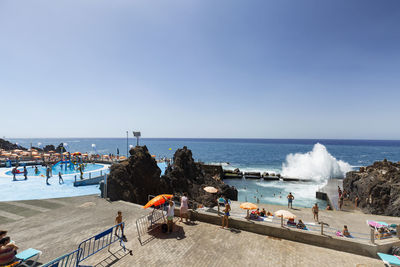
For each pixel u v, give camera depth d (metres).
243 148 186.75
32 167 40.53
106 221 12.59
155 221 12.46
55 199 17.34
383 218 16.52
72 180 28.91
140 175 22.89
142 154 24.53
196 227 11.72
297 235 10.38
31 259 8.28
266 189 42.66
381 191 23.83
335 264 8.52
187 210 12.27
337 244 9.70
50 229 11.41
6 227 11.70
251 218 12.77
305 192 39.75
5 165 39.56
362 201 26.09
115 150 148.75
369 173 29.91
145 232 11.01
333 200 29.83
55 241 9.99
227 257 8.76
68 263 8.11
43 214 13.84
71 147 181.00
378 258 9.09
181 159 33.03
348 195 31.31
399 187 22.95
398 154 132.75
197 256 8.78
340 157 115.50
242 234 10.95
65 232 11.04
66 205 15.77
